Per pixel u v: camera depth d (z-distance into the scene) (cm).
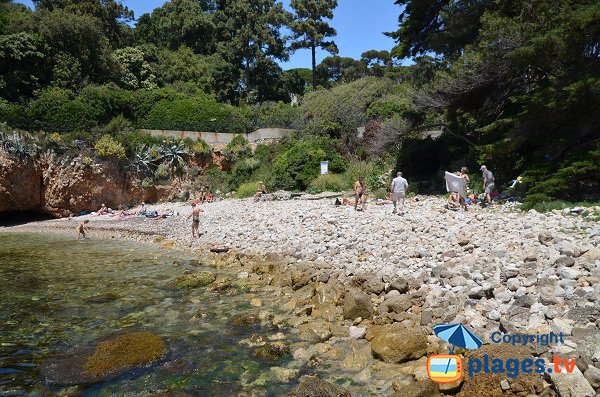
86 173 3281
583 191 1597
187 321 916
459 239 1155
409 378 611
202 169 3872
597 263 800
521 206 1551
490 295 791
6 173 3023
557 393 516
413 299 846
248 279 1250
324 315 888
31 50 3812
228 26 5656
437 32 2617
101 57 4378
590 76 1487
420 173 2764
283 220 1905
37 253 1869
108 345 775
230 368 687
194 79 5234
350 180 2984
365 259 1177
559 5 1675
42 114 3516
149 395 612
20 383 663
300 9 5544
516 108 2086
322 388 583
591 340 578
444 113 2631
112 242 2173
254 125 4294
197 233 2034
